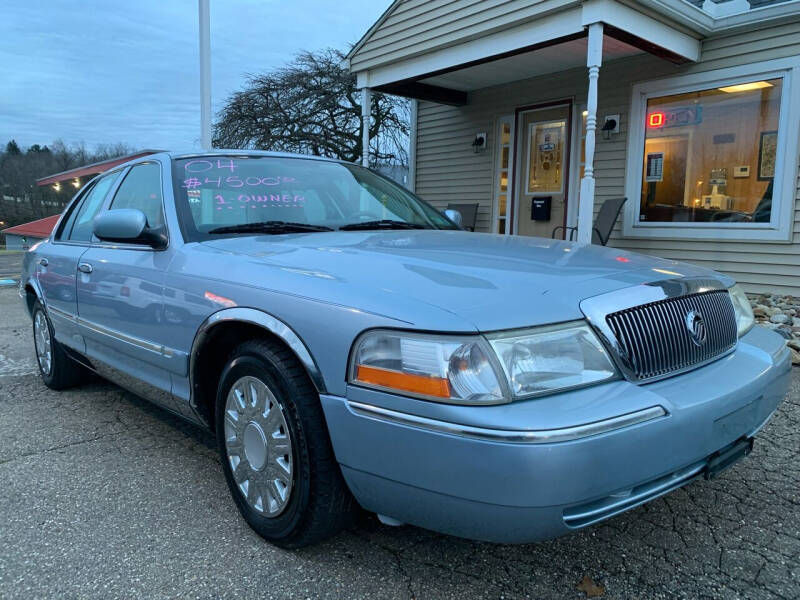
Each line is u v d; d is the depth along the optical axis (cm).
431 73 773
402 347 171
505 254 230
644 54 719
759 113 642
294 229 285
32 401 396
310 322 194
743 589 199
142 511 248
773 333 264
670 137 712
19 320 713
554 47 695
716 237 676
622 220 758
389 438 172
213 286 233
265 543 224
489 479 157
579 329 179
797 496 261
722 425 195
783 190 625
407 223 329
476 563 213
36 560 213
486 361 163
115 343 298
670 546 224
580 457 158
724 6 670
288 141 1761
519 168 873
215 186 295
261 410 218
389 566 211
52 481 276
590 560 215
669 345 200
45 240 421
